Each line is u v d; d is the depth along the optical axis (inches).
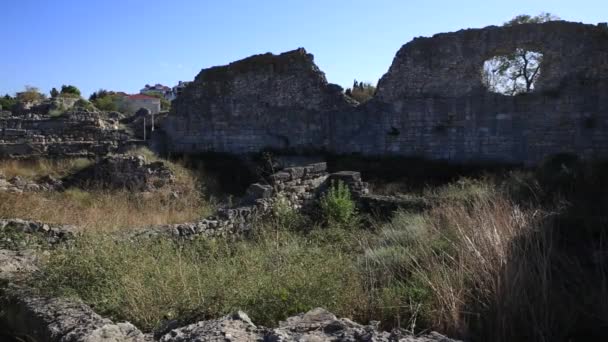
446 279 217.5
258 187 447.5
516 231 245.0
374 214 472.1
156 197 624.7
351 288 221.6
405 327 202.1
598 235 286.4
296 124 930.1
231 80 977.5
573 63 756.6
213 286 202.2
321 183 517.3
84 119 1043.9
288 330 150.1
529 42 780.6
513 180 544.1
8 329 188.7
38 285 200.7
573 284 230.1
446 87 824.9
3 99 1979.6
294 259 252.4
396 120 856.9
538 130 771.4
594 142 743.1
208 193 725.3
